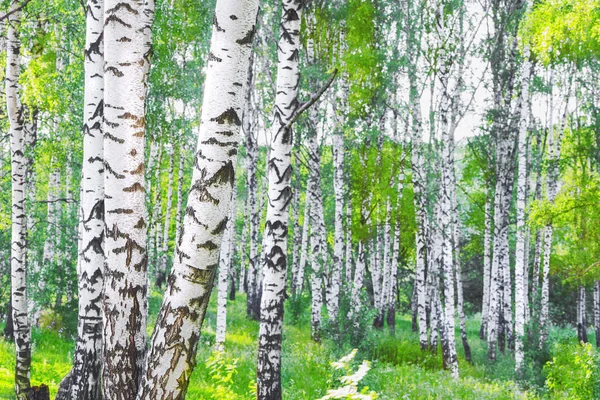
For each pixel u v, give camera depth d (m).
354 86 19.42
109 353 3.85
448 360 17.36
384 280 28.20
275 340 7.98
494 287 22.41
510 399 13.82
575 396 12.24
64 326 15.01
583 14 11.12
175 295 3.24
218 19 3.26
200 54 22.14
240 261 39.22
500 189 23.19
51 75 9.50
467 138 24.77
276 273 8.05
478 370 19.91
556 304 38.97
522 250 18.94
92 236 7.20
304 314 26.36
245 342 17.78
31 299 15.16
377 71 19.62
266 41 19.55
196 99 22.78
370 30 19.59
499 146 23.31
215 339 15.97
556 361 13.11
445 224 17.30
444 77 16.91
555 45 12.38
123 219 3.89
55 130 14.13
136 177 3.96
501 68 23.00
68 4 12.35
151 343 3.28
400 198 24.95
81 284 7.21
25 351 8.26
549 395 14.66
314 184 20.11
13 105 8.75
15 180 8.48
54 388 9.59
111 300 3.87
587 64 23.02
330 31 18.73
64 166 15.77
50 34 9.81
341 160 20.75
